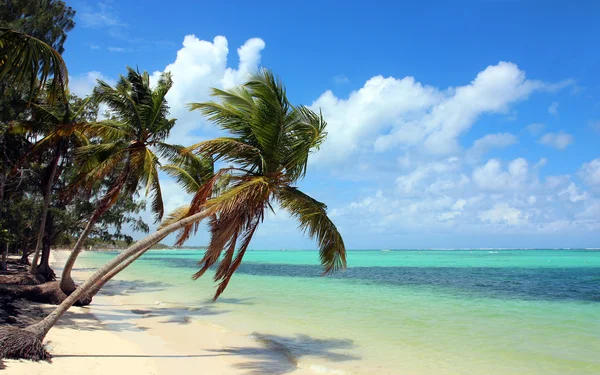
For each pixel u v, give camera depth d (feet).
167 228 27.94
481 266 175.11
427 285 91.50
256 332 42.37
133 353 31.35
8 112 48.49
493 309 57.36
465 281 101.71
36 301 51.16
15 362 23.36
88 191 50.08
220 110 32.53
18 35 21.02
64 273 52.60
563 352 34.55
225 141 30.91
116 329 41.16
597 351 34.78
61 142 59.31
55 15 47.91
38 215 79.66
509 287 86.89
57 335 34.12
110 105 46.68
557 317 50.93
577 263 198.39
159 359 30.42
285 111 31.53
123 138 49.39
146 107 46.73
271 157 32.35
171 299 68.39
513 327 44.86
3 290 50.11
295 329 44.01
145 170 45.44
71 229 84.53
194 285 92.99
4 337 24.45
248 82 29.89
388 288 85.81
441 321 48.55
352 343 37.81
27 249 128.67
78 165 55.01
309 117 32.35
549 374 28.76
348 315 52.70
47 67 21.77
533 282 97.96
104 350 31.14
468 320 49.06
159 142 49.03
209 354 33.40
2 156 55.52
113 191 47.78
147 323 46.21
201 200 31.37
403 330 43.52
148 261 262.26
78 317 45.93
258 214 32.76
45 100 54.19
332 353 34.22
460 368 30.25
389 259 277.23
